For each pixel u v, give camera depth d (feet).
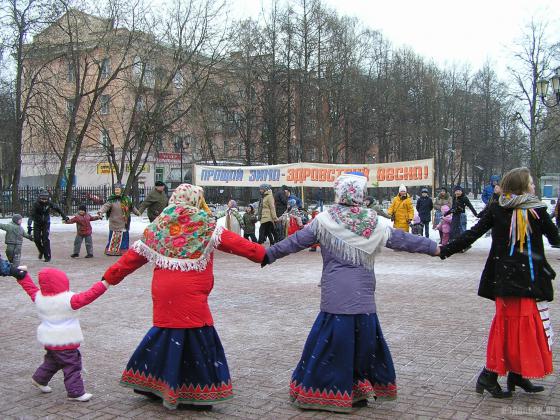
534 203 13.97
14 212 96.58
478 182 216.33
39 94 91.20
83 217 47.78
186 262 13.34
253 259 13.80
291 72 130.41
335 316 13.35
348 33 144.25
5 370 17.25
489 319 23.80
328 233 13.56
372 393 13.41
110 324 23.35
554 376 16.20
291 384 14.06
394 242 13.84
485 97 194.59
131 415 13.44
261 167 68.59
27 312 25.90
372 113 159.94
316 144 140.97
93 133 124.47
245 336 21.25
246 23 122.42
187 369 13.47
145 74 101.50
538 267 13.85
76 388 14.39
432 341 20.24
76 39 91.56
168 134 107.34
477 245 56.90
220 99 118.01
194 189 14.12
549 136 135.64
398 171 63.21
